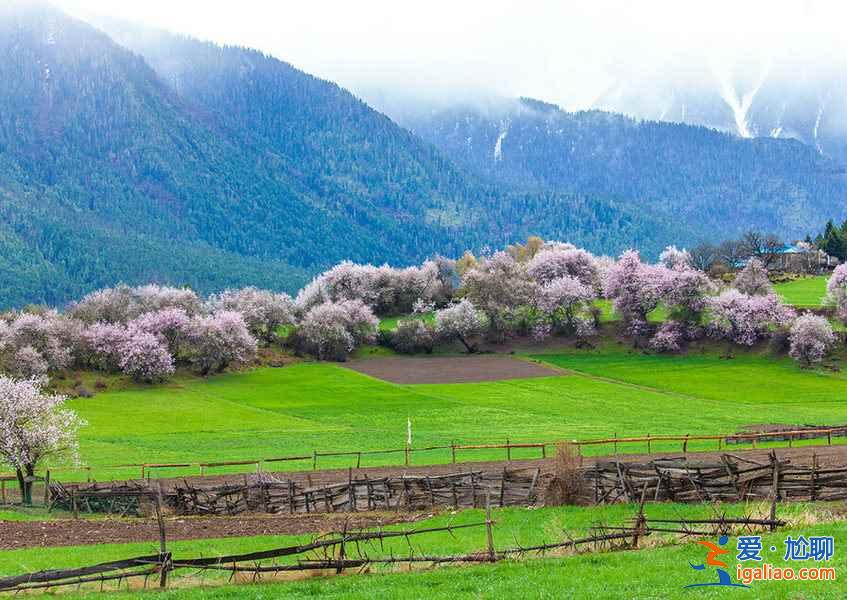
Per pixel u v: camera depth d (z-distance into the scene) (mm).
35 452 61188
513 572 32281
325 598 30312
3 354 140750
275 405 125250
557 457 49906
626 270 171750
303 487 55406
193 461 78188
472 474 51906
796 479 45594
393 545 41750
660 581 29484
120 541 45031
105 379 144375
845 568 29641
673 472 47562
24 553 42094
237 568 33938
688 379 140125
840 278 162375
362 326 177375
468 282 185500
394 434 96062
